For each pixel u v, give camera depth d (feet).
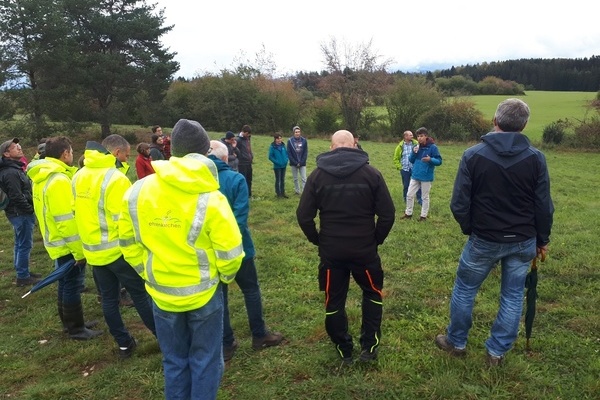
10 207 18.56
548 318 14.35
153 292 8.70
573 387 10.59
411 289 17.11
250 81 122.52
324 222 11.00
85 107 83.56
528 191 10.36
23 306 17.02
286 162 36.55
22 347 14.03
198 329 8.76
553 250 21.49
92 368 12.73
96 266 12.18
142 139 93.40
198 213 8.32
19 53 71.26
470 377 11.04
